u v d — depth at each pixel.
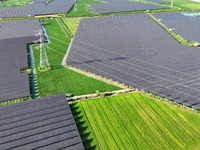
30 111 51.41
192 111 54.31
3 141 43.28
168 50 87.25
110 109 54.97
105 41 97.06
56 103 54.50
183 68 71.31
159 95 57.69
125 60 78.06
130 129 48.69
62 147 42.50
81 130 47.94
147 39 100.25
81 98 59.03
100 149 43.28
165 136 46.88
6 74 67.62
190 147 44.03
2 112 50.78
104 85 65.19
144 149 43.44
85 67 73.56
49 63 78.31
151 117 52.44
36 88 63.34
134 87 62.56
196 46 96.06
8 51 85.31
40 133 45.72
